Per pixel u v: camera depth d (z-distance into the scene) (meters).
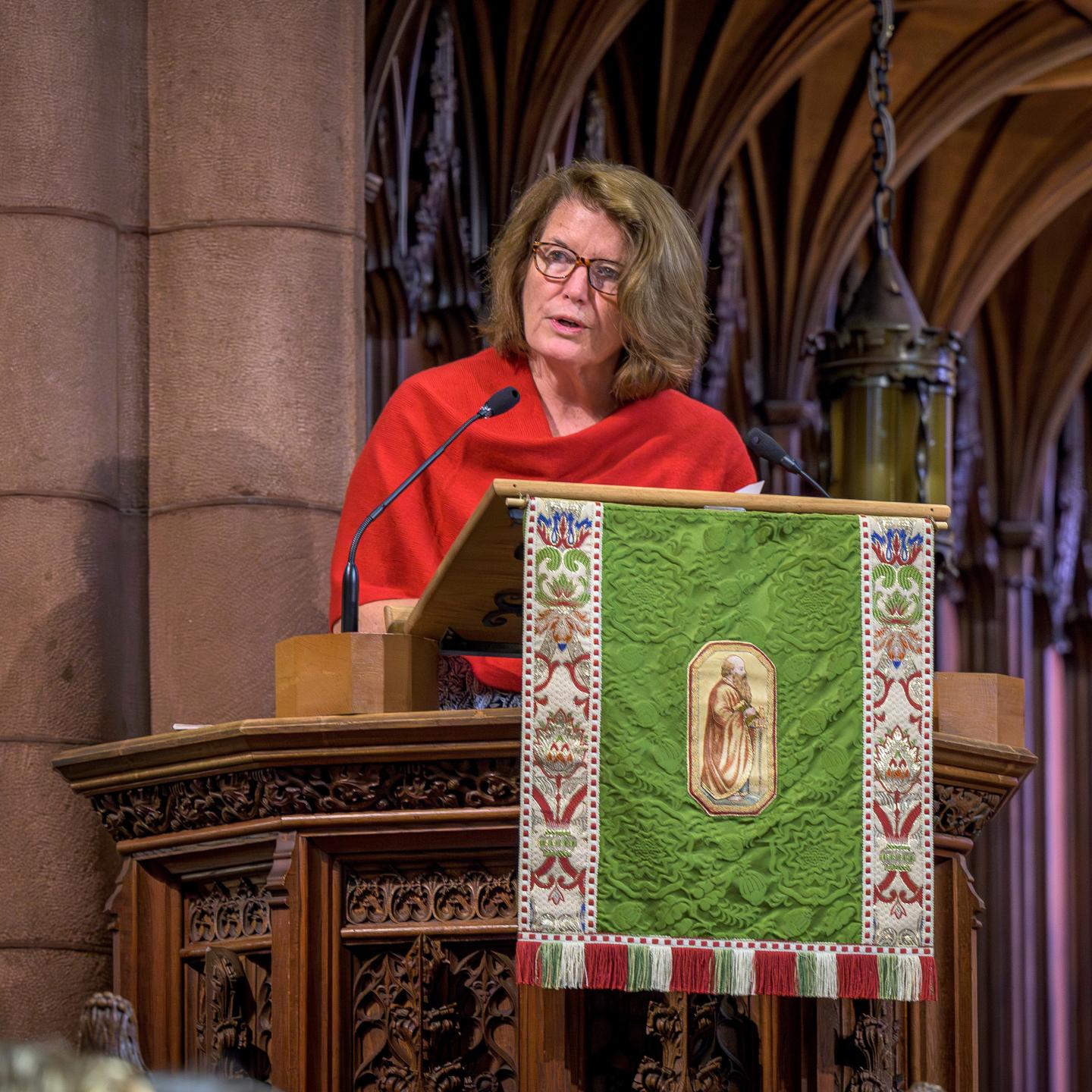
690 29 30.30
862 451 14.84
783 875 5.07
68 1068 2.44
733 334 33.03
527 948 4.93
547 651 5.03
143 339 7.90
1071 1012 39.12
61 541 7.50
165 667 7.62
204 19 7.98
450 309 28.16
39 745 7.35
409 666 5.43
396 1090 5.26
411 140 27.31
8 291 7.62
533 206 6.54
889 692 5.21
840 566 5.23
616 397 6.61
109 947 7.35
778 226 33.28
